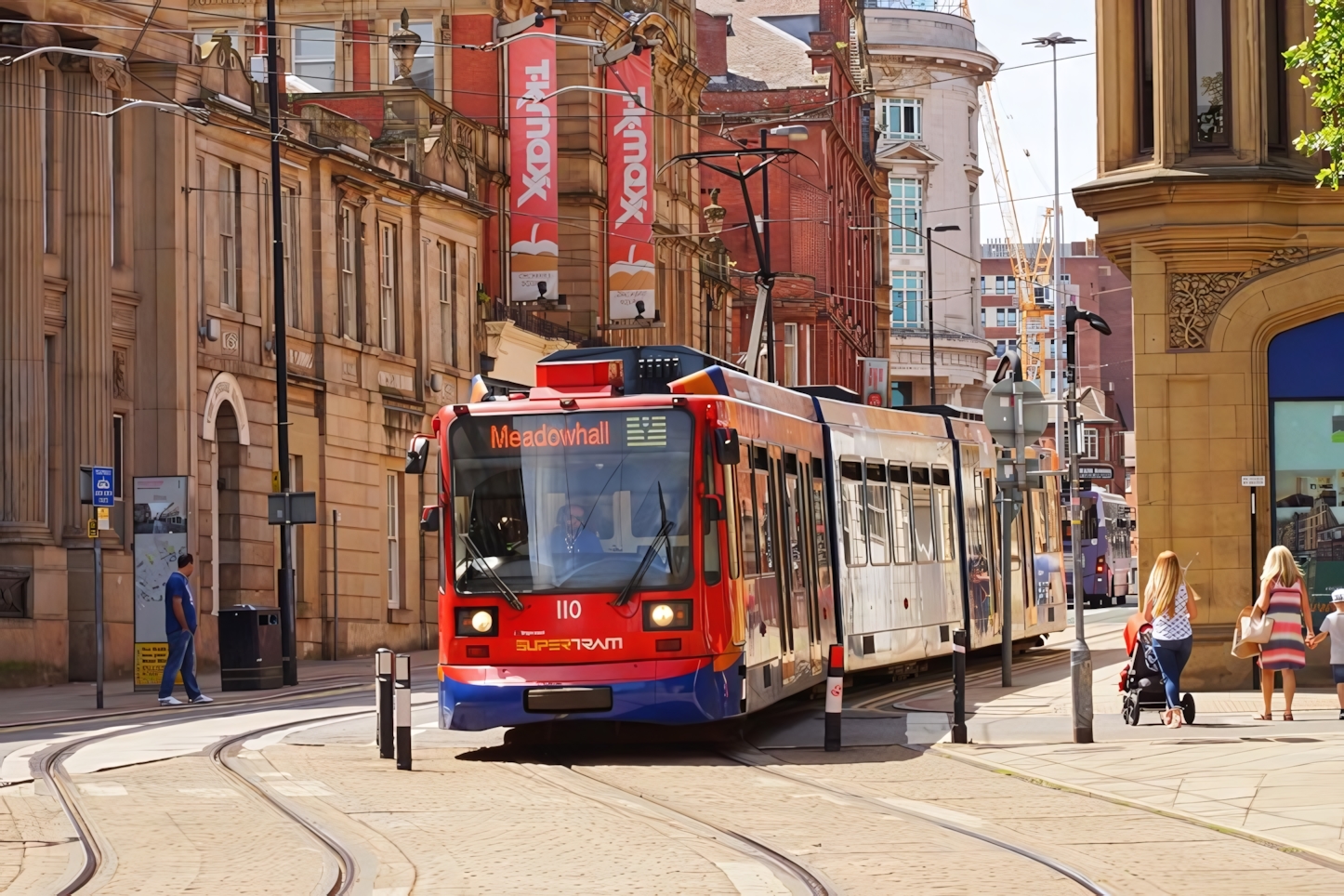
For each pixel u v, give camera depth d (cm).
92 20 4700
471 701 2458
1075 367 3359
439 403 6550
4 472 4472
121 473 4856
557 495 2495
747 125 11538
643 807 1961
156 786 2131
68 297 4647
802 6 12912
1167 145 3247
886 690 3678
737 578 2548
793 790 2112
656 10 8888
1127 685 2791
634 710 2425
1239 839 1738
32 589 4391
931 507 3984
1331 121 3058
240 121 5247
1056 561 5269
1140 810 1930
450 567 2505
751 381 2870
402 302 6319
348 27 7212
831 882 1495
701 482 2488
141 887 1475
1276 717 2809
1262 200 3219
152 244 4897
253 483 5297
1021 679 3906
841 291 12444
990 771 2291
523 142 7019
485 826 1812
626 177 7756
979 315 18062
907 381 17238
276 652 4141
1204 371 3247
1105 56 3350
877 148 17012
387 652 2480
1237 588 3231
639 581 2448
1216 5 3259
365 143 6069
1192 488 3244
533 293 7031
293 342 5578
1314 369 3259
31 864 1581
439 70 7256
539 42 7006
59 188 4647
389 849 1672
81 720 3184
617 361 2591
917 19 17388
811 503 3122
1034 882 1501
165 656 3956
